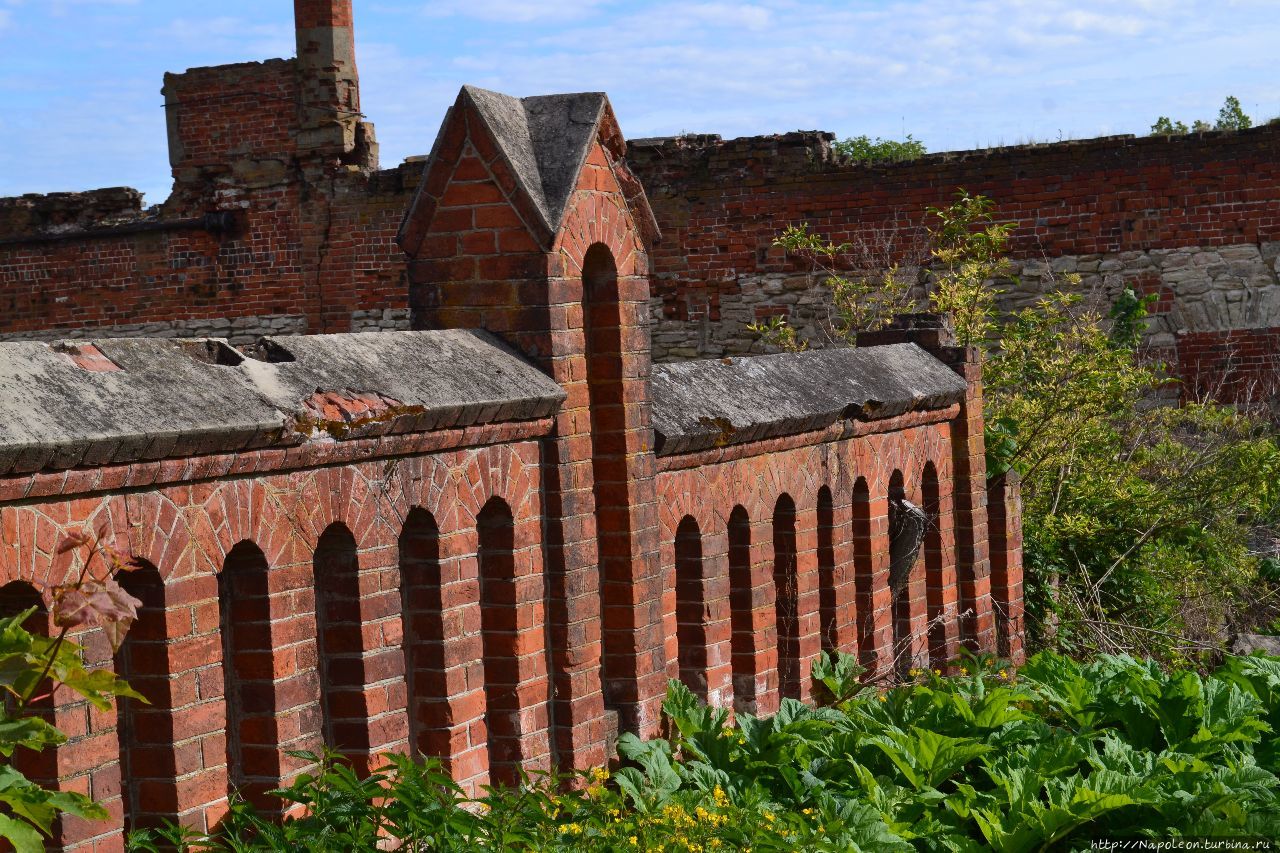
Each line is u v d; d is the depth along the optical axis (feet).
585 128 19.51
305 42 66.80
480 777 18.15
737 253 60.70
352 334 17.25
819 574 25.71
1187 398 54.19
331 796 15.02
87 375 13.32
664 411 21.21
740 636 23.31
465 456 17.79
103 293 71.61
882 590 27.17
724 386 22.95
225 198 69.00
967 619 30.71
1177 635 35.78
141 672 13.99
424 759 17.61
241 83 68.13
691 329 61.57
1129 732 24.48
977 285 42.80
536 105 20.08
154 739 14.03
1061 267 55.93
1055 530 36.55
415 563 17.57
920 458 28.86
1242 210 53.57
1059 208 55.88
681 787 19.93
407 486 16.88
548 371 19.02
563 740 19.45
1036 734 23.13
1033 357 40.34
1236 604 39.78
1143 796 20.29
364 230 66.69
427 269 19.49
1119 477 39.68
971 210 45.98
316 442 15.19
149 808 14.16
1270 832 19.69
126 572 13.41
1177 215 54.44
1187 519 39.19
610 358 20.11
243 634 15.21
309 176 67.31
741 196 60.49
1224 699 24.32
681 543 22.16
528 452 18.93
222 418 13.96
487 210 19.11
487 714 18.95
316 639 15.85
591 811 16.99
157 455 13.33
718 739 21.17
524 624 18.84
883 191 58.39
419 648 17.69
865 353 27.94
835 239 59.21
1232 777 21.33
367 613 16.34
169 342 14.74
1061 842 20.47
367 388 16.16
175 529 13.84
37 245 72.54
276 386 15.19
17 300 73.15
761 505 23.47
